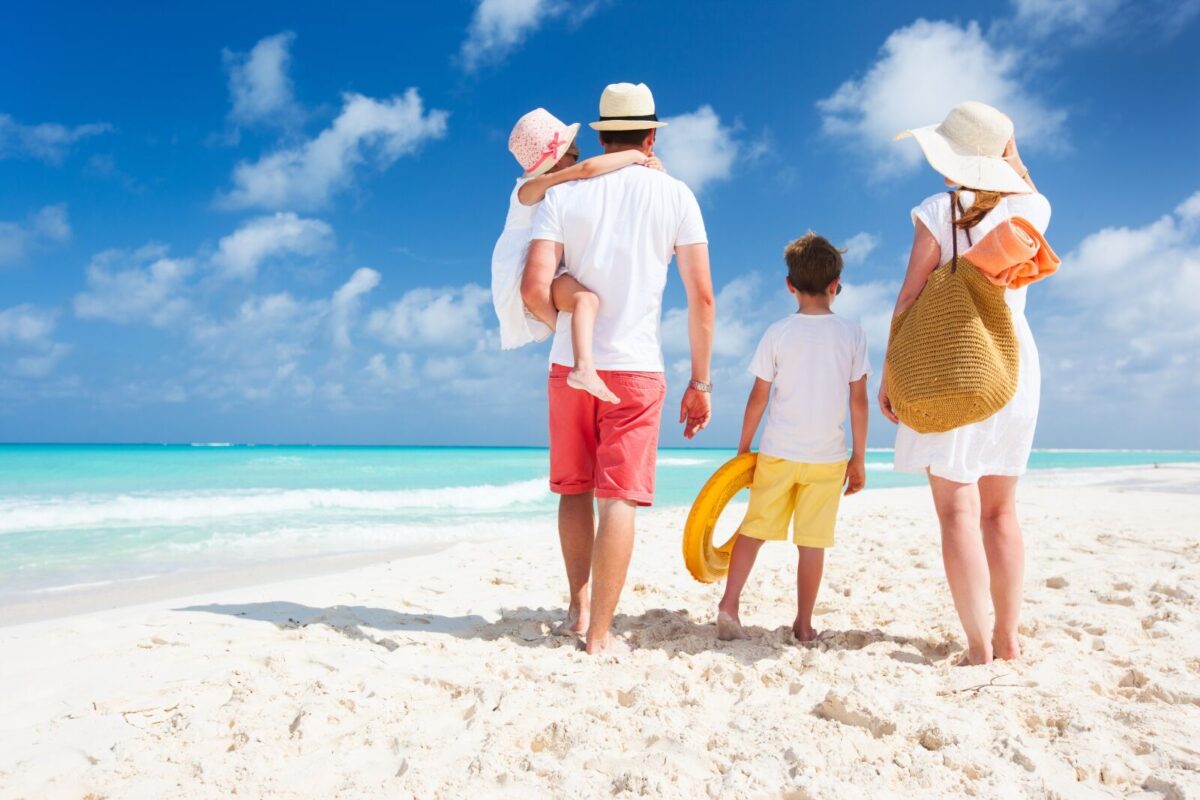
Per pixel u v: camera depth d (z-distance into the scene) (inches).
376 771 82.2
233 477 698.8
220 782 79.7
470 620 150.5
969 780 77.2
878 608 153.9
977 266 112.3
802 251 136.6
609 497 122.3
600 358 122.3
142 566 238.5
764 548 243.0
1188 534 241.9
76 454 1192.2
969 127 119.7
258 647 125.4
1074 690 101.7
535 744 88.0
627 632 136.9
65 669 113.8
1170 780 76.5
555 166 132.5
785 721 90.4
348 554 264.8
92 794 77.8
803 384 134.3
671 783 76.4
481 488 566.9
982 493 121.8
